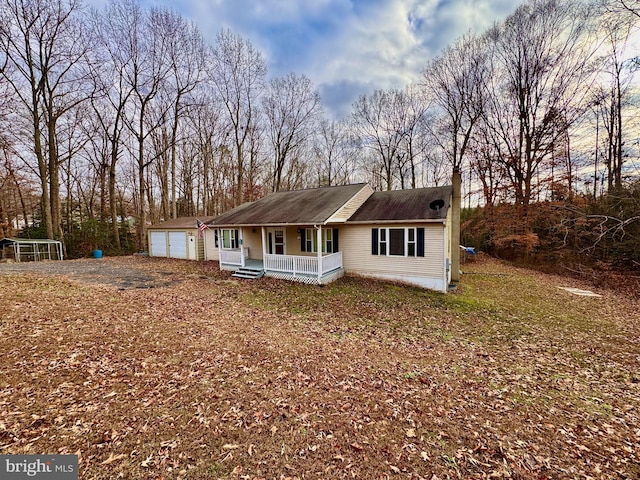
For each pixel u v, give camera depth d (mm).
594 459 3260
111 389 4328
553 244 17828
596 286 13492
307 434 3586
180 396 4262
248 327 7355
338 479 2941
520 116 20375
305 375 5062
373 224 12836
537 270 17328
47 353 5207
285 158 29656
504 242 20562
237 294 10586
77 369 4785
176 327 7016
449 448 3404
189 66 22953
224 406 4078
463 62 22922
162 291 10344
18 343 5465
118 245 23219
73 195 28750
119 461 3051
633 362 5938
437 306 9773
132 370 4910
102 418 3688
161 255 20672
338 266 13367
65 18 18625
